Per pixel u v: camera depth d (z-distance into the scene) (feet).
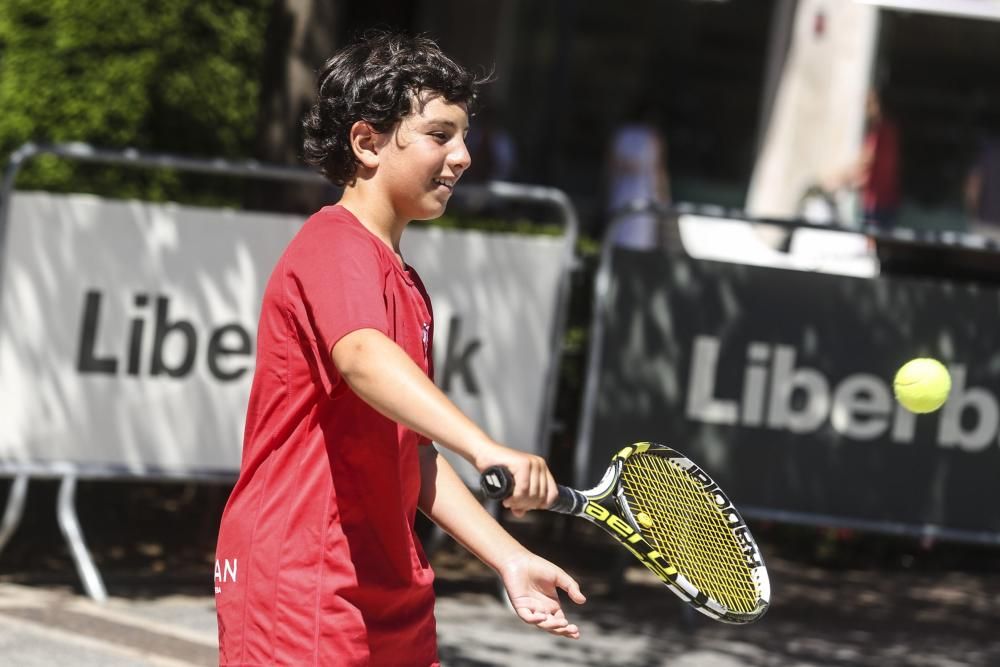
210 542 70.23
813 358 65.77
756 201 102.89
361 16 100.73
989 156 136.77
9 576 62.49
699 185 178.81
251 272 62.08
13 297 59.41
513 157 137.28
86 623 55.77
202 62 78.23
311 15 68.74
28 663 49.73
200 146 78.48
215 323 61.87
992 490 67.15
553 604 25.29
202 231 61.41
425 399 23.24
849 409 66.13
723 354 65.36
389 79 26.40
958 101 160.04
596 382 64.95
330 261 25.29
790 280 65.51
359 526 26.11
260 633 25.93
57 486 71.36
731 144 179.01
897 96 159.84
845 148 99.60
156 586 62.69
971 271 79.77
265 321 26.55
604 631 60.95
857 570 77.25
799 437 65.92
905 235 66.03
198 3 77.66
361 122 26.58
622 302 64.95
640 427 65.21
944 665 59.11
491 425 64.85
